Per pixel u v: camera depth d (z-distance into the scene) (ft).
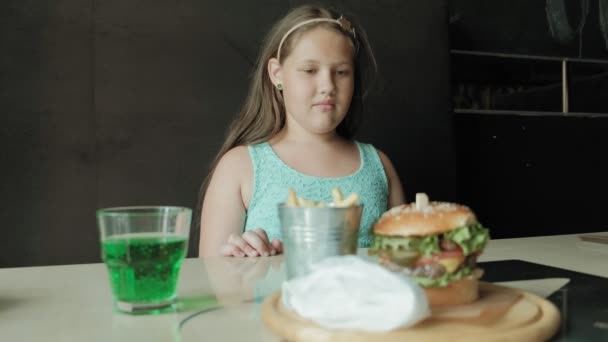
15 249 5.42
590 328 1.63
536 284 2.21
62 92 5.57
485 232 1.78
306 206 1.82
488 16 7.55
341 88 4.05
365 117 6.40
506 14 7.63
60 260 5.54
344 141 4.76
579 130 7.98
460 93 7.45
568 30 7.93
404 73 6.60
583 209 8.02
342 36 4.05
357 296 1.44
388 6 6.58
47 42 5.54
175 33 5.89
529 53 7.75
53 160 5.54
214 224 4.26
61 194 5.55
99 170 5.66
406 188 6.57
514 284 2.21
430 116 6.70
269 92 4.73
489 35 7.57
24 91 5.47
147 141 5.80
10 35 5.43
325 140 4.57
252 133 4.81
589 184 8.04
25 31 5.48
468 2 7.47
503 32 7.64
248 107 4.97
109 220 1.77
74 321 1.75
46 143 5.52
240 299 2.04
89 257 5.63
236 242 3.19
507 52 7.66
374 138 6.45
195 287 2.25
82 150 5.62
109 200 5.68
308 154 4.47
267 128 4.75
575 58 7.99
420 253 1.73
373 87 6.44
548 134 7.80
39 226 5.49
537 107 7.79
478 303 1.74
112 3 5.72
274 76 4.50
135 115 5.77
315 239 1.79
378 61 6.51
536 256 2.92
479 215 7.46
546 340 1.52
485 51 7.55
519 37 7.71
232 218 4.29
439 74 6.77
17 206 5.43
